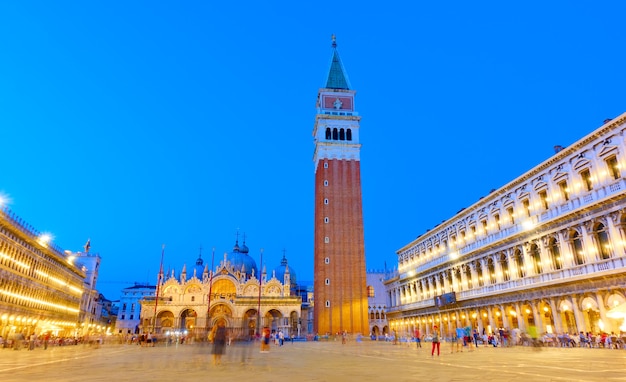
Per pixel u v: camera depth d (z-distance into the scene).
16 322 74.56
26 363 30.55
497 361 29.03
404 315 109.38
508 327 65.50
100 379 19.47
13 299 73.50
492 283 71.12
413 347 62.66
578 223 52.22
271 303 133.62
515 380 17.59
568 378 17.98
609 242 48.00
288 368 25.34
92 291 133.12
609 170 49.28
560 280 53.47
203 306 134.12
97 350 57.22
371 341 102.12
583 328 50.62
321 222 120.44
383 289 147.38
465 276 79.56
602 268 48.25
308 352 49.09
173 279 136.75
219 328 30.14
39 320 85.56
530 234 61.16
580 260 52.59
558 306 55.06
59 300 98.38
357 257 118.00
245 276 159.00
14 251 73.75
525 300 61.12
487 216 73.94
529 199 63.06
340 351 51.38
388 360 32.31
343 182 125.06
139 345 81.81
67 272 103.44
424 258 100.25
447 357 34.97
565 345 50.59
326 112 134.12
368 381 18.00
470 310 76.62
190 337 91.94
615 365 24.44
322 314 112.06
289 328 129.25
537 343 43.84
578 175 53.84
